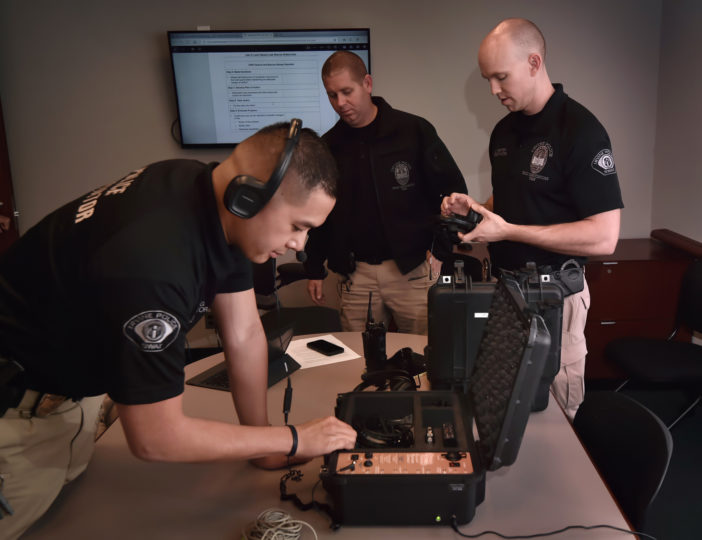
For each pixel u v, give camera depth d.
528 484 1.19
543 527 1.07
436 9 3.40
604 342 3.11
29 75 3.49
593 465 1.25
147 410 0.93
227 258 1.00
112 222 0.92
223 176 0.96
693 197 3.08
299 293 3.82
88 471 1.28
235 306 1.26
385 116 2.45
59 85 3.51
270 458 1.26
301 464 1.27
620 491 1.32
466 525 1.08
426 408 1.28
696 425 2.80
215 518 1.12
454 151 3.58
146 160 3.62
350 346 1.93
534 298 1.40
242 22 3.44
